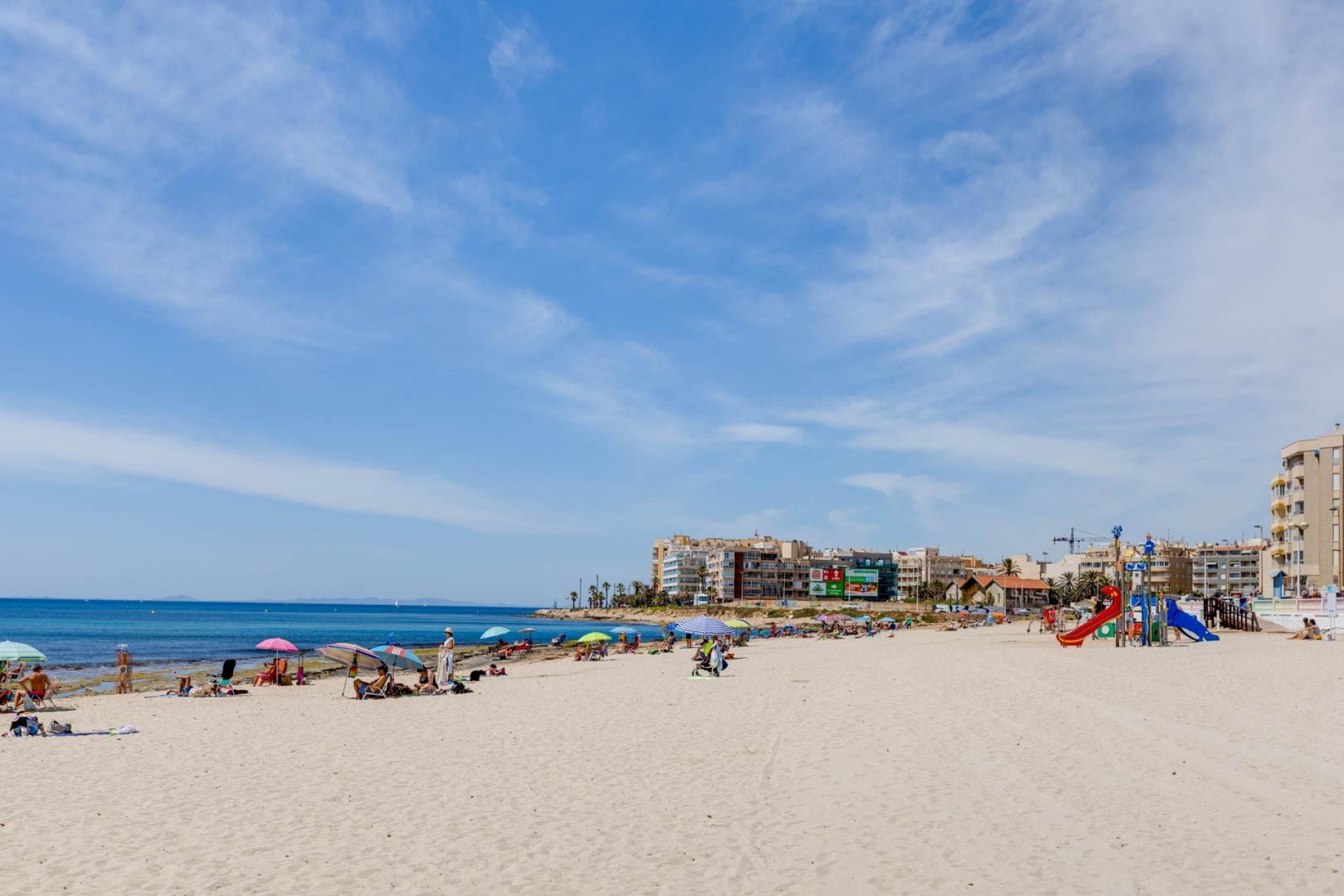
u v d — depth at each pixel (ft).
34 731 75.77
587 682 121.49
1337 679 87.56
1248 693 78.48
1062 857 35.37
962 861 35.35
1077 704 74.79
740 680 113.60
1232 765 49.75
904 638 258.57
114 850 39.11
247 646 301.63
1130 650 142.82
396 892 33.47
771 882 33.76
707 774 53.26
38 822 44.27
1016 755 54.80
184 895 33.32
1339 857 34.14
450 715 85.92
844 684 101.65
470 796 48.93
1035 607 638.53
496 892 33.24
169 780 54.34
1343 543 293.02
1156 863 34.22
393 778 54.13
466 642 369.71
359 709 93.66
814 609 615.57
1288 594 311.88
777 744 62.39
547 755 61.41
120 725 83.15
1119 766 50.80
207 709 96.78
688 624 154.10
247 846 39.55
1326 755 51.24
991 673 104.78
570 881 34.45
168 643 324.39
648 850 38.22
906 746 59.11
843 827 40.73
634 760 58.65
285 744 68.49
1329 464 298.76
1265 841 36.40
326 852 38.58
